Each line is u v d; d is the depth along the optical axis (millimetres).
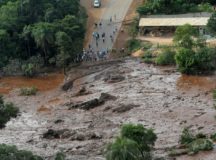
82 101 131875
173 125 111375
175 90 133375
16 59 159375
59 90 143875
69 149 103438
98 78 147625
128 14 175750
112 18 175125
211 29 155375
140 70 149750
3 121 90375
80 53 161000
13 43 162750
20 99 139375
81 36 162500
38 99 138500
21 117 126438
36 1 168625
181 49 144125
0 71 158250
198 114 116125
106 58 159750
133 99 129125
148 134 85500
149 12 171750
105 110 124312
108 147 77312
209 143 95750
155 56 155625
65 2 170625
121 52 161625
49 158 98750
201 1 176125
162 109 121438
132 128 84562
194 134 103438
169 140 102625
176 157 93438
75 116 123312
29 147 106750
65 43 154375
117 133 109625
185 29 150625
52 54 159750
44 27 156500
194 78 140625
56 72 156625
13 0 176000
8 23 164750
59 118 123188
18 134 115375
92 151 101250
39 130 117250
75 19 162375
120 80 143625
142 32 168375
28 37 161375
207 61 142375
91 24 174375
